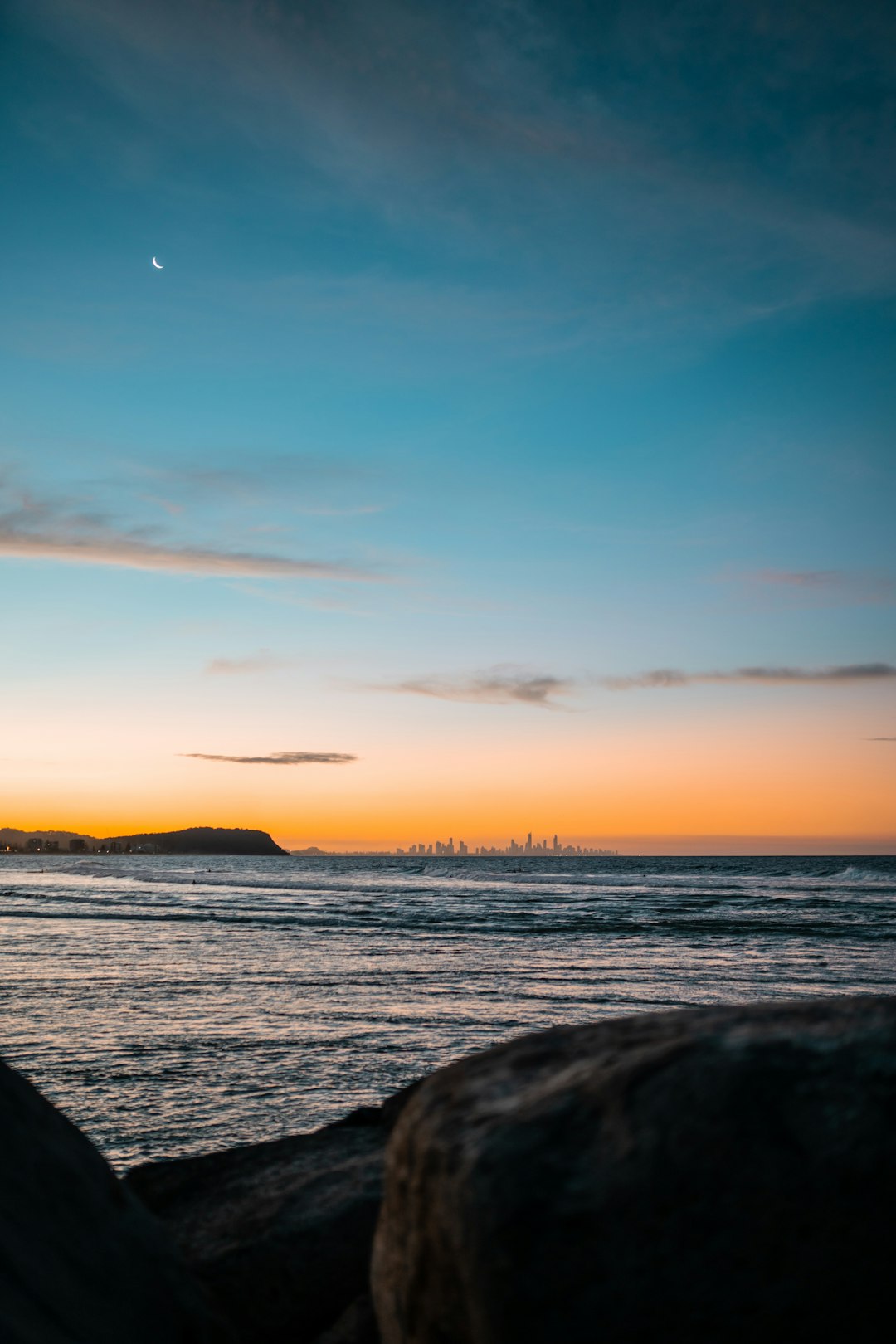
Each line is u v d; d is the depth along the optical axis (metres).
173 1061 10.52
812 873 88.88
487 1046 11.59
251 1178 3.56
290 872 109.56
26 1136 2.02
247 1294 2.95
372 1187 3.30
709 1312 1.58
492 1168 1.73
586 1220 1.65
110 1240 1.99
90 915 36.62
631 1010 14.81
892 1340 1.56
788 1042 1.84
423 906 44.72
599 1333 1.58
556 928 32.03
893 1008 1.90
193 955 22.14
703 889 61.94
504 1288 1.62
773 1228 1.61
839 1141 1.66
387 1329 1.93
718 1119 1.71
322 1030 12.56
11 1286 1.59
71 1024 12.80
